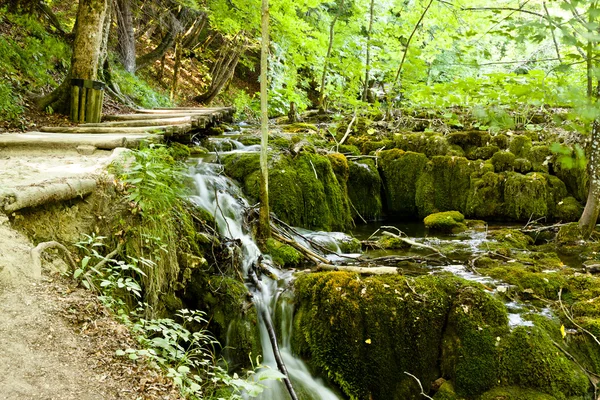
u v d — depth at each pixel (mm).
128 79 12758
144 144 5508
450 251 6062
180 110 11133
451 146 9023
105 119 8625
